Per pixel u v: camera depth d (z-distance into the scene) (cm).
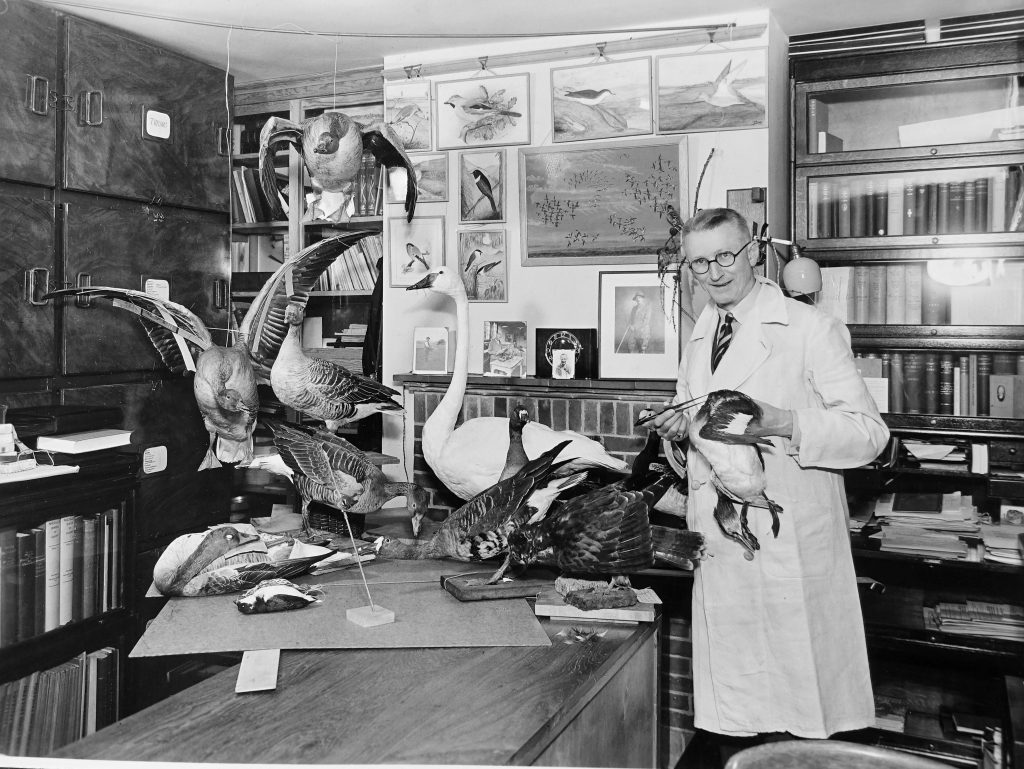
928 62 302
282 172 406
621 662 185
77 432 269
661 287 317
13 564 242
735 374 208
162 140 324
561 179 331
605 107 323
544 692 160
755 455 182
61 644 256
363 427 379
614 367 324
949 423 298
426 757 135
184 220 337
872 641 300
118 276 310
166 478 333
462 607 204
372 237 396
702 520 211
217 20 313
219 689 161
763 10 302
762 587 202
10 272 272
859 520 313
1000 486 288
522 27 323
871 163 308
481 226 346
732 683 206
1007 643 289
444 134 350
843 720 203
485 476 259
